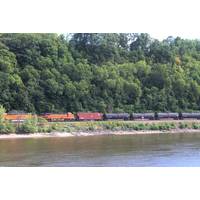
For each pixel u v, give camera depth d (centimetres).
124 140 6381
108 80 8544
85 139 6506
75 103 8194
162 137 6800
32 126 6881
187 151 5175
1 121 6825
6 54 8144
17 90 7838
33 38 8550
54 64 8556
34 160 4619
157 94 8750
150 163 4441
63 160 4634
